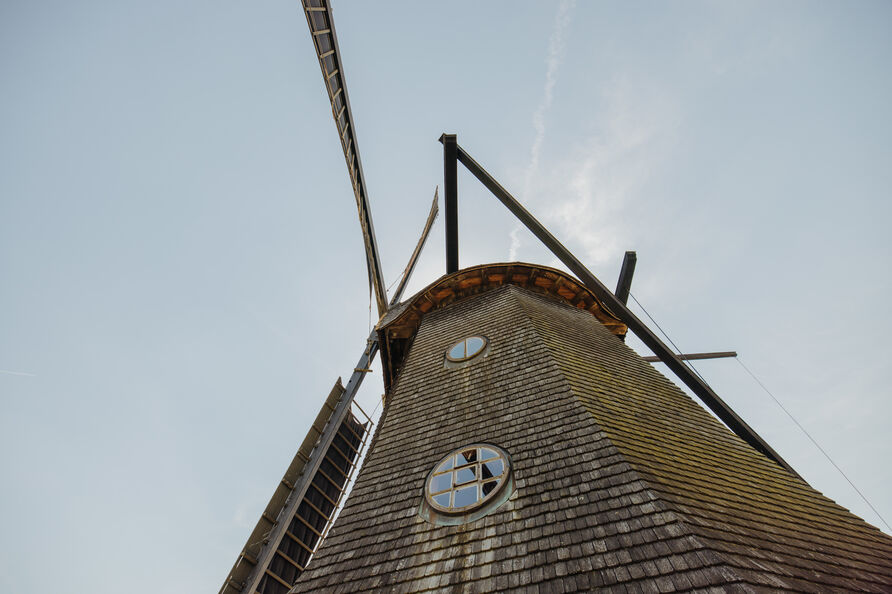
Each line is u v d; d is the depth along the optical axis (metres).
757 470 9.16
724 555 5.73
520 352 11.34
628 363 12.30
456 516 7.59
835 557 6.80
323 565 7.68
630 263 16.48
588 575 5.86
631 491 6.90
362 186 18.77
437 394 11.20
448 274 16.58
